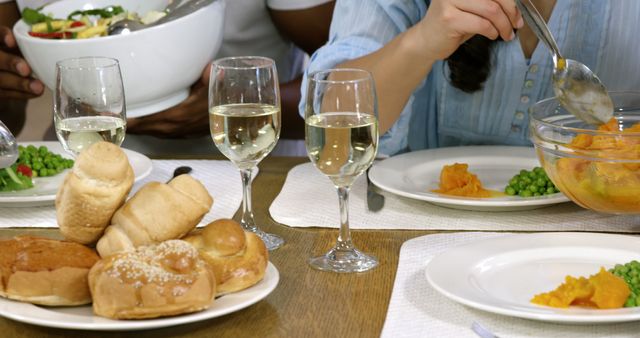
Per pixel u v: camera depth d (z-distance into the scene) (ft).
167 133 6.71
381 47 5.26
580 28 5.34
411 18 5.49
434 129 5.92
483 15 4.25
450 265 3.22
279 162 5.06
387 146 5.65
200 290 2.84
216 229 3.10
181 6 5.69
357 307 3.10
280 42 7.82
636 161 3.41
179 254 2.91
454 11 4.33
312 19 7.31
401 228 3.91
